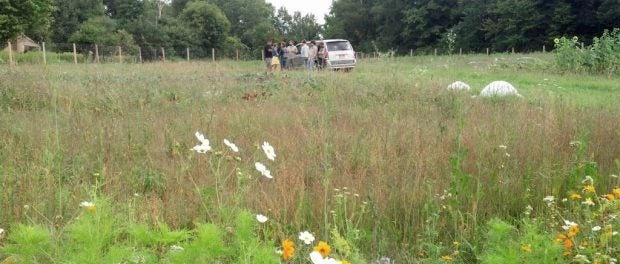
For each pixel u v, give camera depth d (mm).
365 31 77000
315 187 4945
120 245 2816
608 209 4164
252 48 92375
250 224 2941
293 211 4359
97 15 65000
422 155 5895
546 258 3182
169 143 6707
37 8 33031
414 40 67500
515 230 4105
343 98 11266
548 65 22922
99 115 8875
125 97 10320
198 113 8703
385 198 4738
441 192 4867
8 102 9719
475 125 7598
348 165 5832
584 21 46688
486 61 28922
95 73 16750
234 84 13453
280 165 5504
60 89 10289
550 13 48094
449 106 9883
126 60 35344
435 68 25281
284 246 2852
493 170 5250
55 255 2713
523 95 12820
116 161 5973
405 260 3865
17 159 5672
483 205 4629
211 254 2592
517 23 50625
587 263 3375
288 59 26219
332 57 24391
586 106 9945
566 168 5254
